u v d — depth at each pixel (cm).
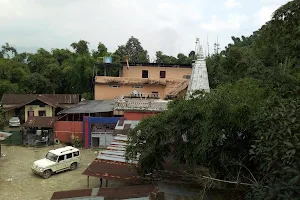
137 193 1087
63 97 3884
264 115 675
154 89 3559
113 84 3566
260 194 602
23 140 2628
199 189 1241
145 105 2634
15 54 5953
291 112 567
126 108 2602
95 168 1467
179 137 1218
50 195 1568
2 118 3244
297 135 521
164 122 1216
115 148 1738
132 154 1283
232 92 1031
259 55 1694
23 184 1719
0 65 4509
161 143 1230
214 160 1109
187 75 3941
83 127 2577
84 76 4209
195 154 1126
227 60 2322
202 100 1102
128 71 3988
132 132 1312
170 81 3575
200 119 1131
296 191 493
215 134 1009
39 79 4519
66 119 3061
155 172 1380
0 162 2127
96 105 3105
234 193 1091
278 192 531
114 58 4850
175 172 1401
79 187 1670
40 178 1819
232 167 1038
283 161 523
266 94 986
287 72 1138
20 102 3712
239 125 951
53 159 1909
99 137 2573
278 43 1352
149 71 3969
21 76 4641
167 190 1239
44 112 3350
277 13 1060
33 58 5050
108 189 1129
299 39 1205
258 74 1559
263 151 589
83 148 2556
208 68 2706
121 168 1470
